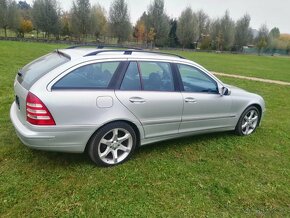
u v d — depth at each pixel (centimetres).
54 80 344
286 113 848
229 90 509
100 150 389
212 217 315
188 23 7150
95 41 6069
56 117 342
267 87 1412
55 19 5462
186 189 362
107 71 380
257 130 616
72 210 306
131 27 6325
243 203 345
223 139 540
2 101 695
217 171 416
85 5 5628
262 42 8094
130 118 393
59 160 403
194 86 468
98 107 364
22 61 1694
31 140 342
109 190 346
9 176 357
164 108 423
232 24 7862
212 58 4116
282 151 514
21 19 5238
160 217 307
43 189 337
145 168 405
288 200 359
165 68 436
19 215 293
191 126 471
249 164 450
